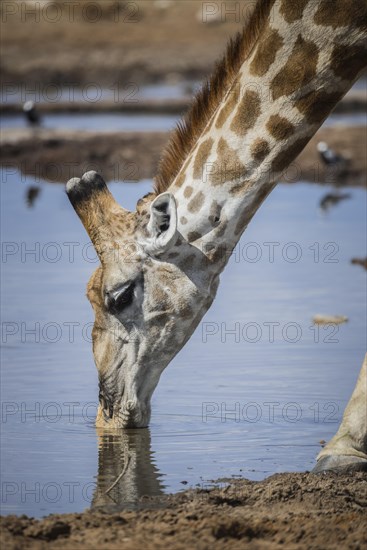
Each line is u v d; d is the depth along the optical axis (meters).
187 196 14.08
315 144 41.69
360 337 19.48
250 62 13.86
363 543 10.59
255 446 14.37
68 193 14.75
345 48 13.46
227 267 25.91
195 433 14.88
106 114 58.50
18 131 47.75
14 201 34.91
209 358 18.42
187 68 74.12
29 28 78.69
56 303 22.06
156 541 10.59
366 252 26.81
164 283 14.31
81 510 12.11
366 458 12.73
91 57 74.81
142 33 79.38
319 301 22.17
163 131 46.53
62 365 18.00
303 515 11.45
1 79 70.81
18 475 13.30
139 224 14.39
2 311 21.39
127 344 14.68
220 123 13.99
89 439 14.67
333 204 33.62
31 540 10.71
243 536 10.82
